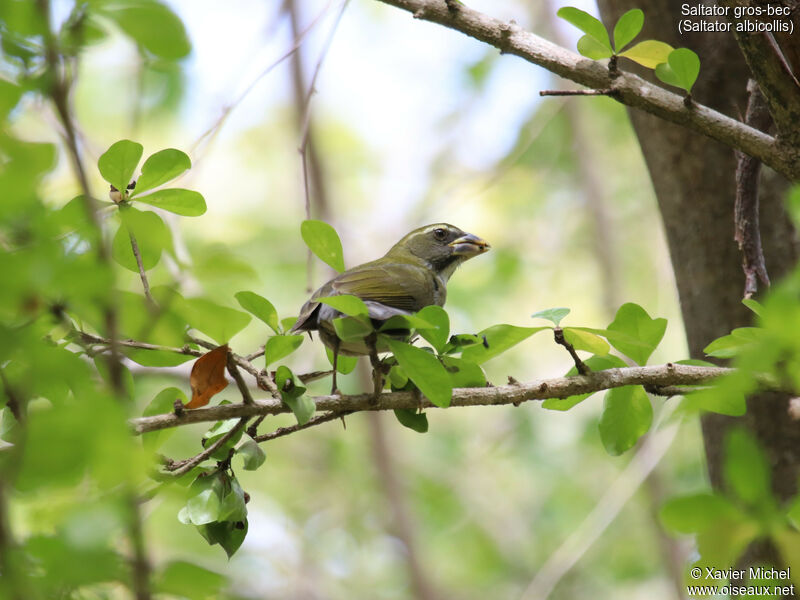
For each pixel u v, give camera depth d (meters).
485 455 23.66
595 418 22.88
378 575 22.38
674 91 9.78
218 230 23.72
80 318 5.83
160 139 21.08
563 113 24.59
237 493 6.44
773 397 9.23
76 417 3.68
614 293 23.53
